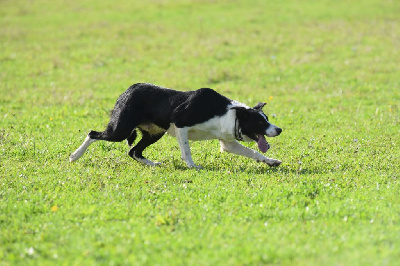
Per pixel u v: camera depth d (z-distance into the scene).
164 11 36.50
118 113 10.60
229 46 26.81
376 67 21.89
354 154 11.46
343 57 24.11
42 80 21.16
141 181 9.62
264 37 28.39
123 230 7.46
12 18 35.34
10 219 7.87
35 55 25.47
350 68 22.14
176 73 22.09
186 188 9.12
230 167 10.65
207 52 25.48
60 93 18.66
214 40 27.73
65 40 28.67
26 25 33.06
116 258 6.61
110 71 22.78
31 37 29.44
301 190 8.91
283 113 15.97
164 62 24.02
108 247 6.90
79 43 27.86
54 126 14.36
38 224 7.73
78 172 10.14
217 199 8.66
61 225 7.68
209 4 38.16
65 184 9.43
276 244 6.91
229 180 9.68
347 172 10.09
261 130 10.37
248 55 25.06
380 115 15.34
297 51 25.48
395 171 10.20
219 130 10.57
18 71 22.48
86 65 23.59
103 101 17.58
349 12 34.62
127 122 10.50
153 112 10.63
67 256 6.76
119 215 7.98
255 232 7.32
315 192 8.91
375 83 19.62
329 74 21.33
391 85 19.33
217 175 9.96
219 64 23.58
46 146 12.02
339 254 6.58
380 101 17.28
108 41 28.31
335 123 14.70
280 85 20.14
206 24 32.16
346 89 18.97
